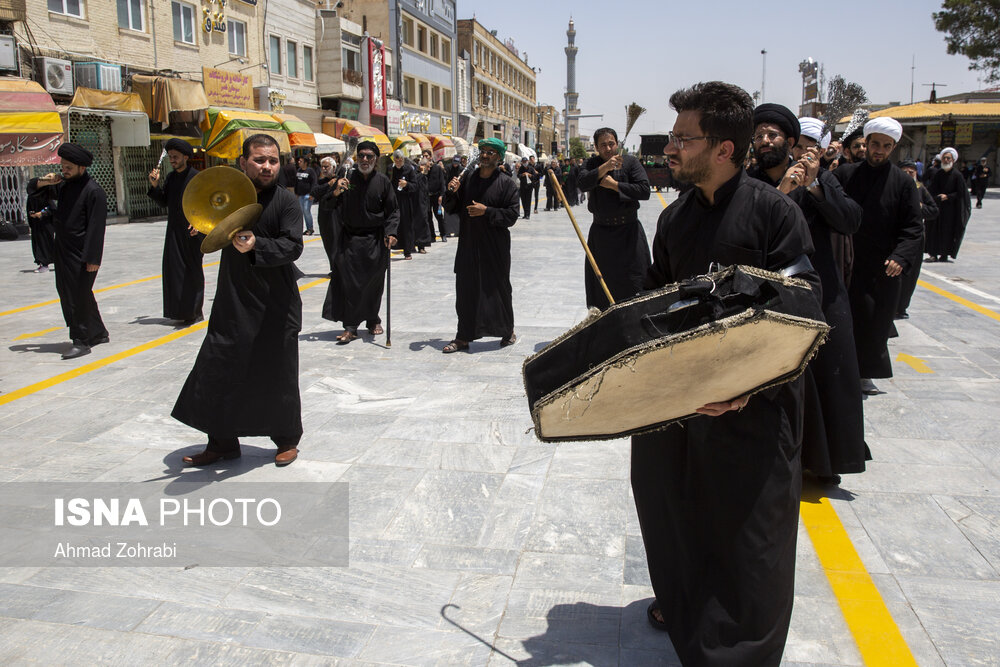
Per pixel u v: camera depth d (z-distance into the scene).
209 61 26.50
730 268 2.14
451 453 4.87
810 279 2.38
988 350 7.29
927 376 6.43
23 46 18.91
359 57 37.31
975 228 19.64
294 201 4.55
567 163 29.62
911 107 43.19
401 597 3.30
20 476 4.56
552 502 4.17
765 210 2.42
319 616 3.16
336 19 34.41
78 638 3.02
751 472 2.40
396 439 5.12
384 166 28.81
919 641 2.95
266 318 4.45
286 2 31.64
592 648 2.93
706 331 1.98
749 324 2.00
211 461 4.73
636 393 2.20
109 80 20.44
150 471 4.63
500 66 71.94
